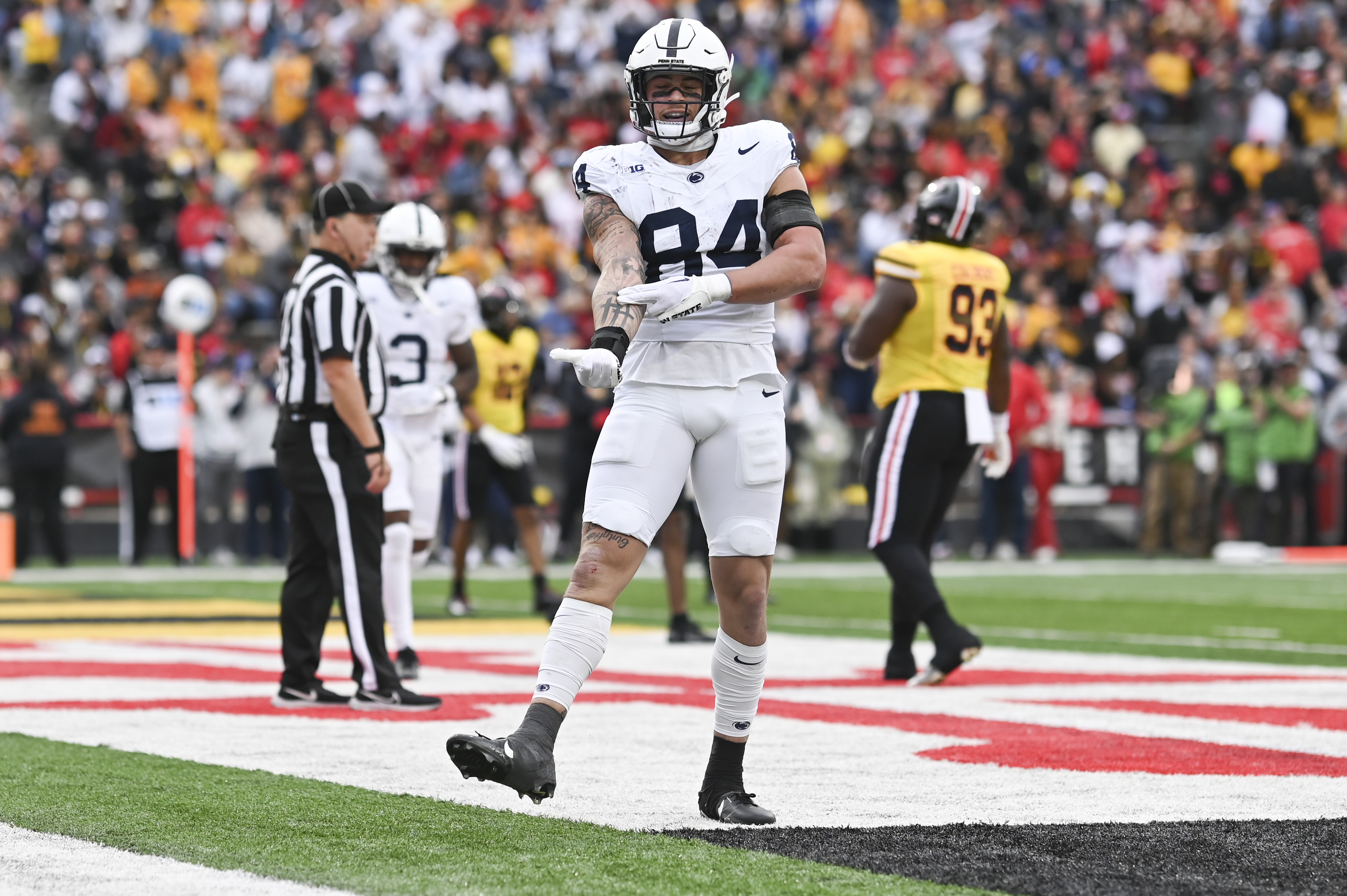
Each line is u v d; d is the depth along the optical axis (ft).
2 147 270.26
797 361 238.48
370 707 74.79
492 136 288.51
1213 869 42.68
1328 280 294.46
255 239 256.32
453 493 215.51
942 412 88.38
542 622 128.57
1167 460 242.58
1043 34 340.39
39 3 300.40
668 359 49.16
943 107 313.94
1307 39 340.80
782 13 341.00
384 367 89.45
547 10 326.03
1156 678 90.22
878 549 88.53
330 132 286.46
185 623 124.06
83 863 43.06
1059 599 158.61
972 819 49.90
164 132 280.72
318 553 76.23
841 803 52.54
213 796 52.85
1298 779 57.26
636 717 72.18
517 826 48.39
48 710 73.92
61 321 238.68
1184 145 328.49
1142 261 285.43
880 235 276.00
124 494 214.90
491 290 132.36
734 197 49.60
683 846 45.73
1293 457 240.53
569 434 197.47
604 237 49.42
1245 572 205.46
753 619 49.85
